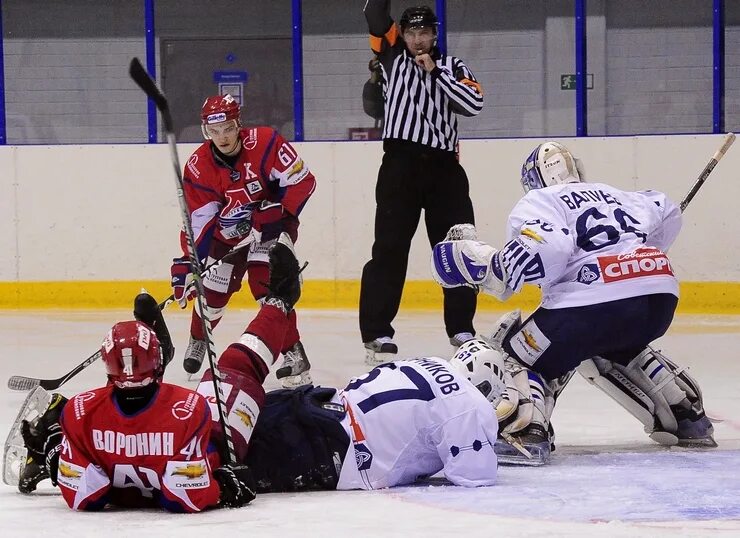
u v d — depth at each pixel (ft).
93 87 105.40
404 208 69.67
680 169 92.68
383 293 69.00
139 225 97.96
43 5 104.68
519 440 40.24
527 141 94.43
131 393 31.37
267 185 59.26
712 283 91.71
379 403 35.58
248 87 103.71
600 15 99.25
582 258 41.57
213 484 32.35
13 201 98.32
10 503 34.78
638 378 44.04
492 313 92.89
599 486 36.19
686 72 98.89
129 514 32.76
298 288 36.14
